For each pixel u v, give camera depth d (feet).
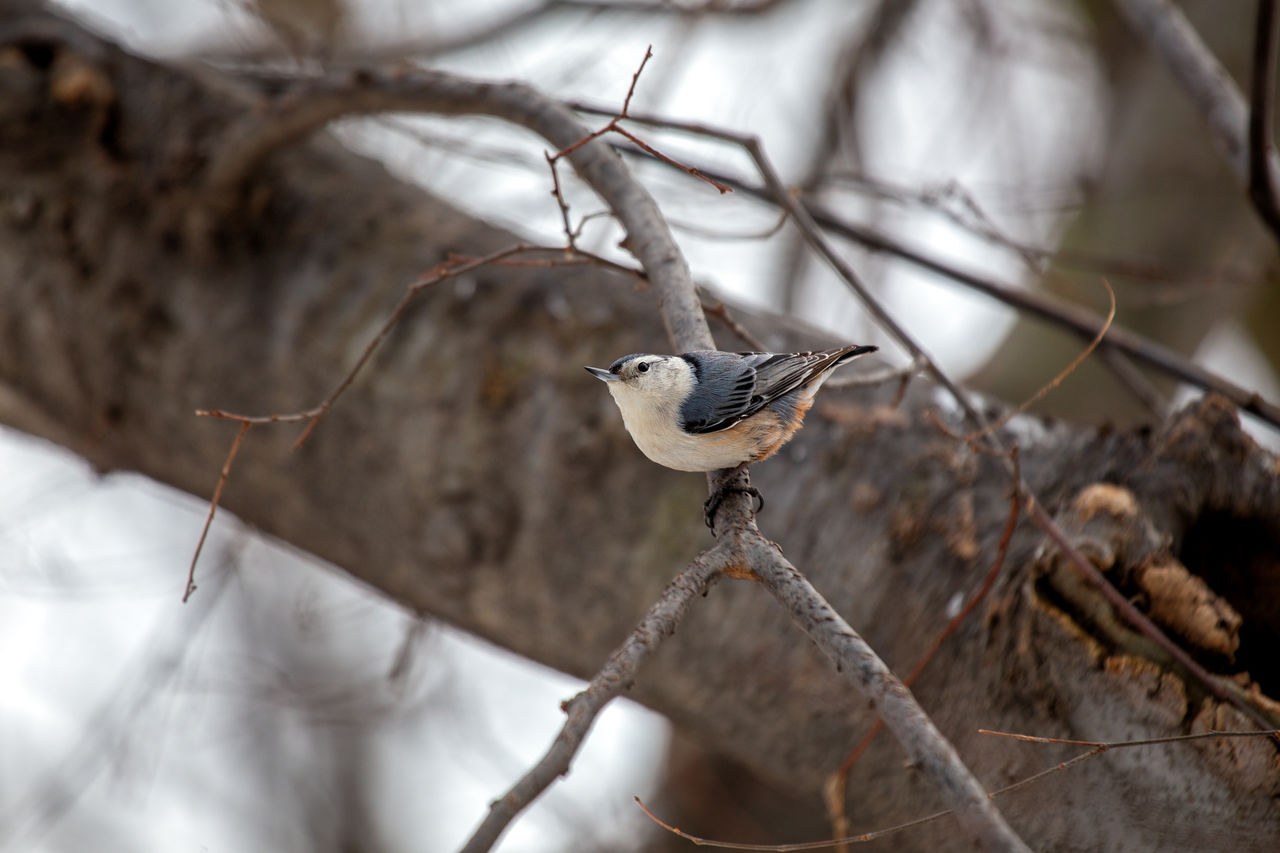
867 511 26.27
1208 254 49.39
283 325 30.94
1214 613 21.47
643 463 28.43
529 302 30.22
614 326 29.63
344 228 31.91
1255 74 29.81
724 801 48.03
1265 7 29.09
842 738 26.18
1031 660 21.94
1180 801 21.01
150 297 31.76
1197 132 50.47
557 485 28.63
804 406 26.68
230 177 31.12
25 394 33.88
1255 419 31.96
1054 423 26.61
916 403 27.94
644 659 17.29
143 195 32.17
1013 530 23.56
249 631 57.98
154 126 32.86
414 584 30.53
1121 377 34.09
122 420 32.76
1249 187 31.71
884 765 25.18
